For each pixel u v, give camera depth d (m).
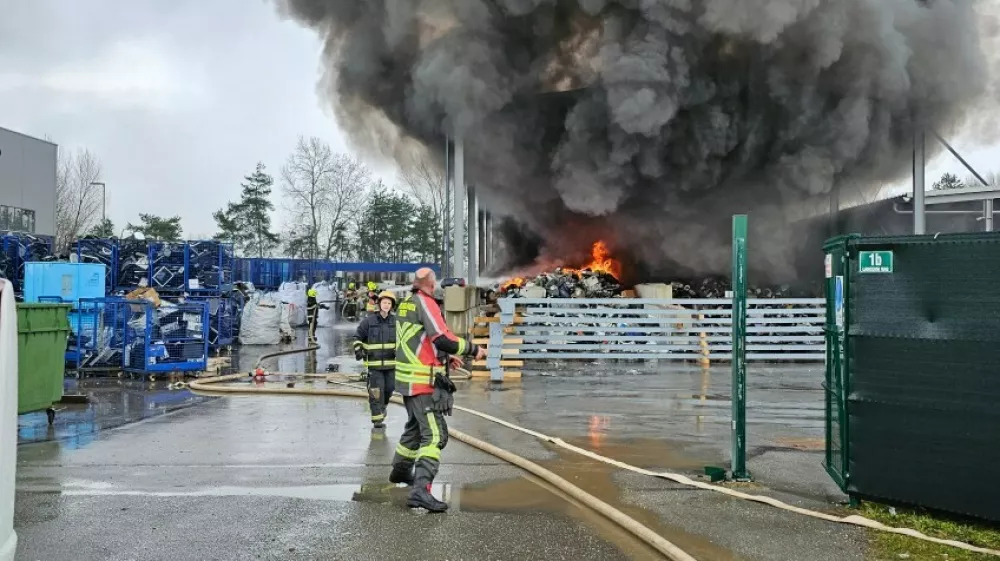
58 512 4.96
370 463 6.43
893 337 4.80
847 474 5.00
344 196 52.50
